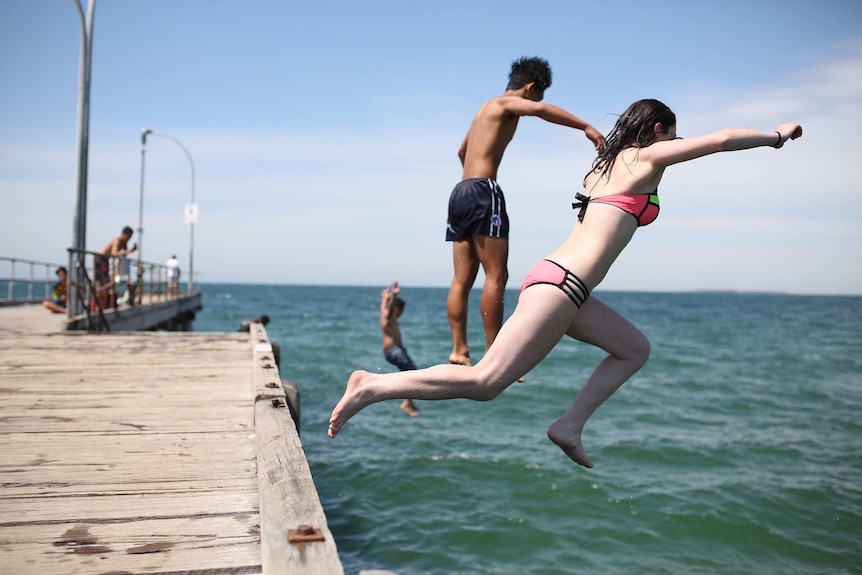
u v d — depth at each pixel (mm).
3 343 9570
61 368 7387
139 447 4285
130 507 3279
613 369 3236
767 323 45781
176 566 2680
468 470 8430
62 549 2824
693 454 9156
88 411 5281
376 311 58562
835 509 7109
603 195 3029
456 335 4055
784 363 20469
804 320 50438
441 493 7637
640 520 6824
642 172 2971
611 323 3174
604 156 3115
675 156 2906
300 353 22078
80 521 3109
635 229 3021
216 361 7988
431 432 10492
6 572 2611
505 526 6684
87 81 12922
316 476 8250
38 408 5375
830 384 15906
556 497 7469
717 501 7312
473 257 4000
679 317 54469
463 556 6023
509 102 3820
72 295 11977
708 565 5875
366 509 7148
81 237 12758
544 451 9305
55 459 4020
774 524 6723
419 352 22578
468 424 11070
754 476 8203
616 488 7734
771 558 6020
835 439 10078
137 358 8203
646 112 3045
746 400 13508
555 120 3609
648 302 108938
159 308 19562
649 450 9320
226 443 4395
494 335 3898
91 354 8516
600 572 5738
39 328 11836
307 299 96188
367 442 9883
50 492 3467
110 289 14891
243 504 3330
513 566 5828
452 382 2818
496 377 2852
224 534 2980
